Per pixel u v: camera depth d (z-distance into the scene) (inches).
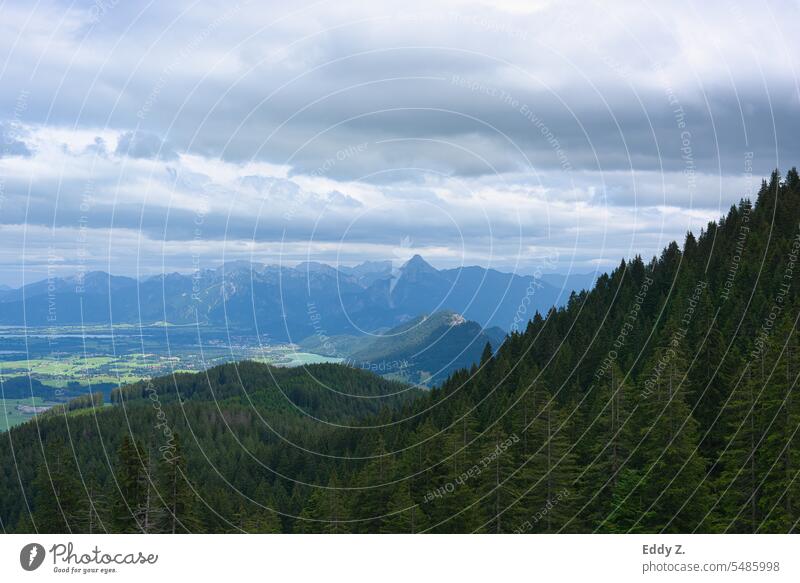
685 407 1818.4
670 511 1684.3
